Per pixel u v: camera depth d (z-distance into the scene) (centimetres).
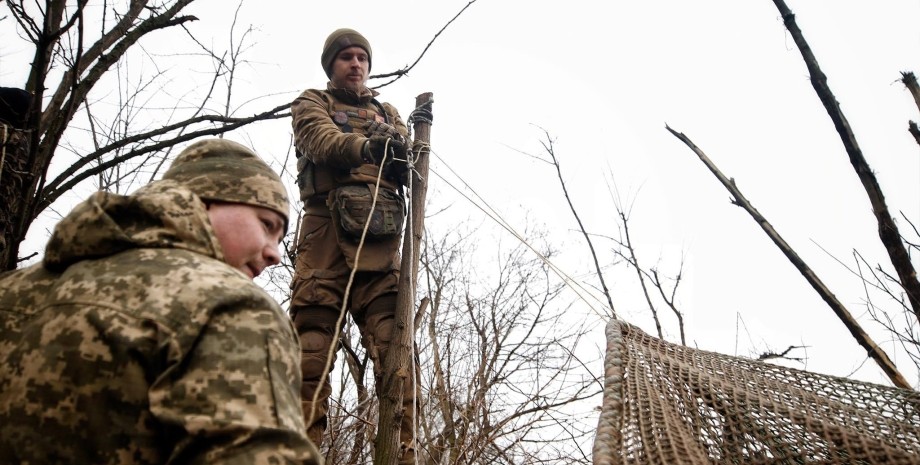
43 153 285
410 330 372
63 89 312
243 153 192
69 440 140
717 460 224
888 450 221
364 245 401
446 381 668
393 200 414
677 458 206
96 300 148
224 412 138
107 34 327
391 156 403
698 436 229
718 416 237
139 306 147
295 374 151
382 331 389
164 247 160
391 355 365
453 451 490
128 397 142
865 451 221
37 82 276
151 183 180
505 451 498
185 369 143
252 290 154
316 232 414
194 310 147
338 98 439
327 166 416
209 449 136
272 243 190
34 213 281
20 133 299
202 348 144
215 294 149
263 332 150
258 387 143
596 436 210
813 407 241
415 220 405
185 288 150
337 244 409
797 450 226
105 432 141
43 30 277
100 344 144
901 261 280
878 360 284
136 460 140
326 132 408
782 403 242
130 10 334
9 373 146
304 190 418
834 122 290
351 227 396
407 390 365
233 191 185
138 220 165
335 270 405
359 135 405
